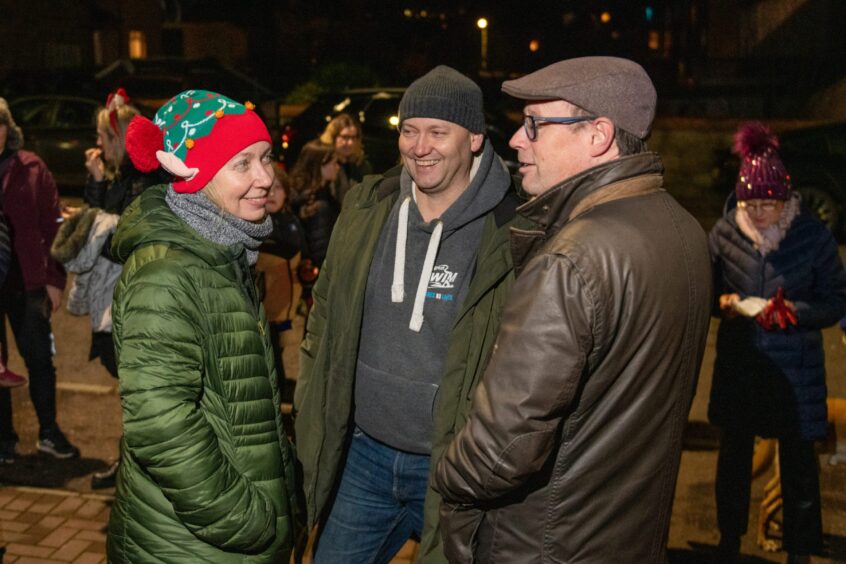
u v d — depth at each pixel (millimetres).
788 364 3602
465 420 2602
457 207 2695
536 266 2020
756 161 3662
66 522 4137
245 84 19438
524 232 2240
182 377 2133
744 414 3668
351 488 2959
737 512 3768
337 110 13172
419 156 2662
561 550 2117
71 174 13453
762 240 3654
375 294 2834
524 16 44438
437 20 44312
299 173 5344
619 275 1991
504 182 2746
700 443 5301
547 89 2127
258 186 2301
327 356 2906
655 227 2080
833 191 11047
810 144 11242
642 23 41094
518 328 1999
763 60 27984
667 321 2064
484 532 2215
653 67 37562
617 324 2004
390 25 44062
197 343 2170
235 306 2254
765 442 4055
